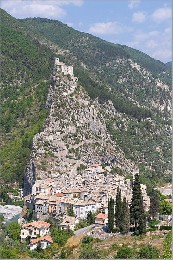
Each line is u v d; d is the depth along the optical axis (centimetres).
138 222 18750
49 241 19875
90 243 18325
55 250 19112
